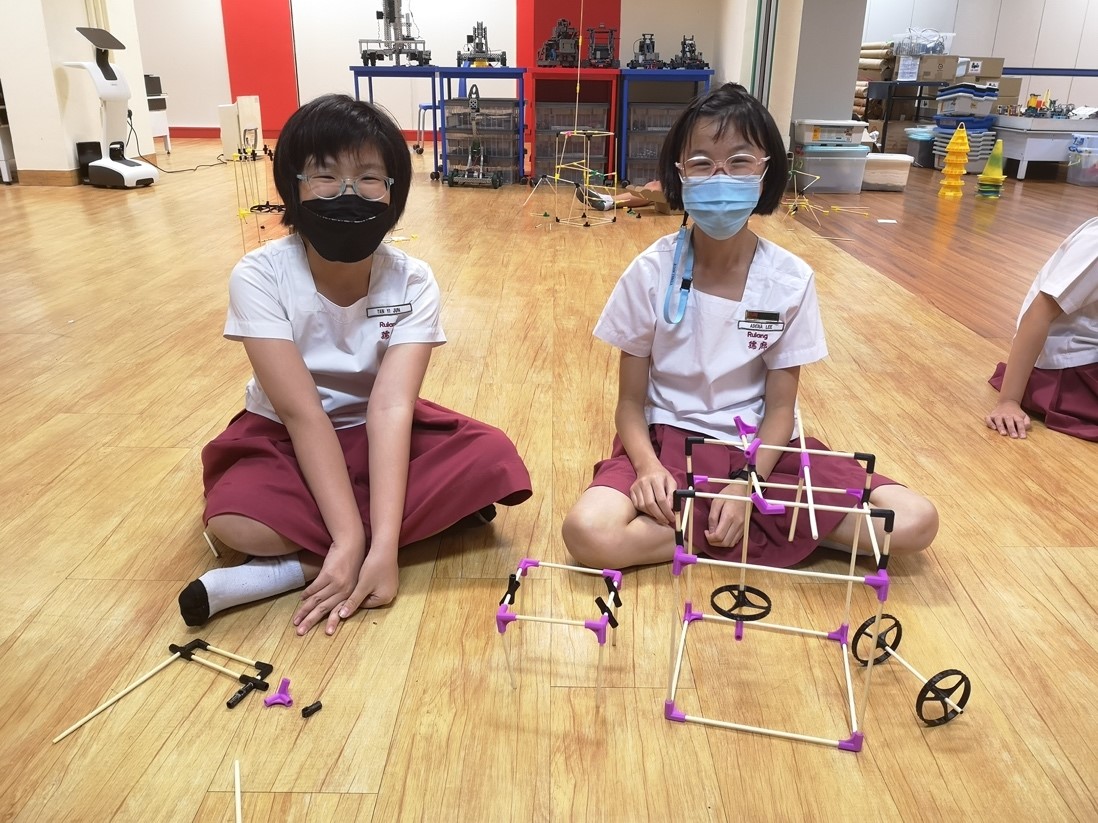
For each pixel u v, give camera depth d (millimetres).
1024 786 931
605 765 953
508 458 1318
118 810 886
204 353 2277
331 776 932
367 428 1279
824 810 898
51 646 1135
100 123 5363
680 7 5859
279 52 7816
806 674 1103
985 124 6438
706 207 1259
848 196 5273
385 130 1199
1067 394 1876
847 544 1320
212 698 1046
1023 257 3566
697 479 1098
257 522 1194
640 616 1216
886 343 2445
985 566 1347
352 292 1315
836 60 5438
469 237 3801
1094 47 7656
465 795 911
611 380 2125
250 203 4578
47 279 3006
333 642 1150
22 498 1517
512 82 7852
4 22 4820
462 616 1212
